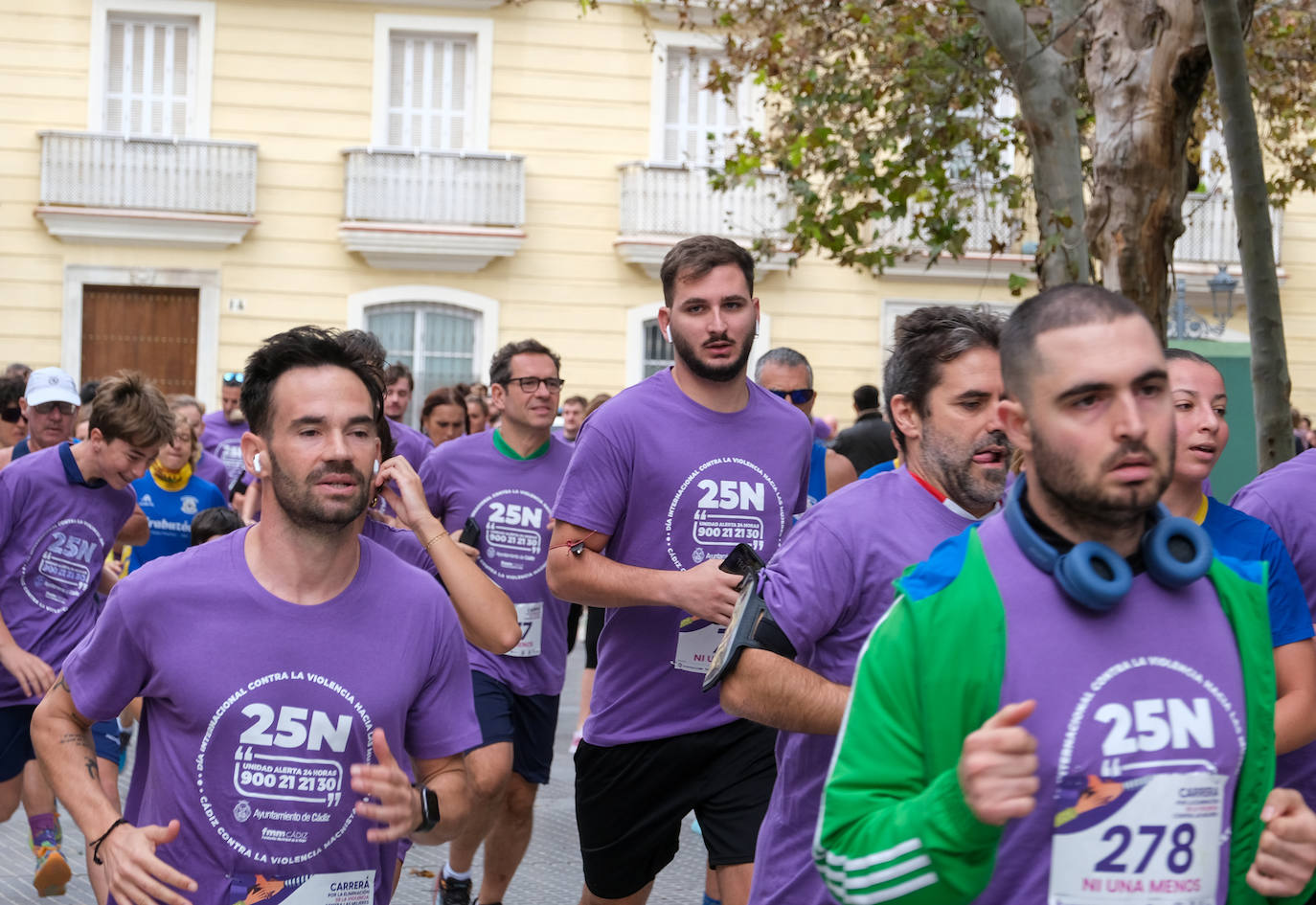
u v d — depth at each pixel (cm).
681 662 446
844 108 1290
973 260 2038
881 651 227
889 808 219
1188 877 219
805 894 312
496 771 332
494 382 655
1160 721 218
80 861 673
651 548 452
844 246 1213
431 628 313
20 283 1928
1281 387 683
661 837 464
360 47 1961
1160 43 869
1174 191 882
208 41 1934
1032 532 221
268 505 304
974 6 898
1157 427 214
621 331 2025
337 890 305
